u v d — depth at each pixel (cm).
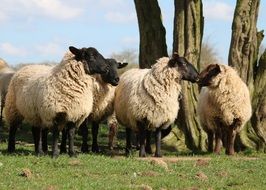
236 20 2014
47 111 1403
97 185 1089
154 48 2098
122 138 2294
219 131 1748
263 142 1945
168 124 1595
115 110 1711
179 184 1140
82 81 1409
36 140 1569
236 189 1125
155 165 1346
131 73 1691
